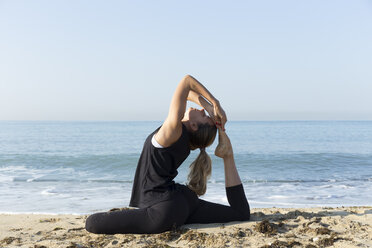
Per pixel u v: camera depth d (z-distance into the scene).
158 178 3.14
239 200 3.56
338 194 8.59
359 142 31.39
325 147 26.34
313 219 3.73
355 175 12.90
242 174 13.51
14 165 16.59
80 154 20.67
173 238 3.10
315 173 13.62
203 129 3.14
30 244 3.07
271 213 4.39
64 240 3.16
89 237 3.18
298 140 34.28
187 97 3.15
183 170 14.40
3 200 7.76
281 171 14.28
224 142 3.42
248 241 3.00
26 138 39.81
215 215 3.50
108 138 39.75
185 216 3.24
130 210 3.19
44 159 17.95
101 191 9.22
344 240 3.02
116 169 15.27
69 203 7.36
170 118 2.96
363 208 4.93
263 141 32.97
